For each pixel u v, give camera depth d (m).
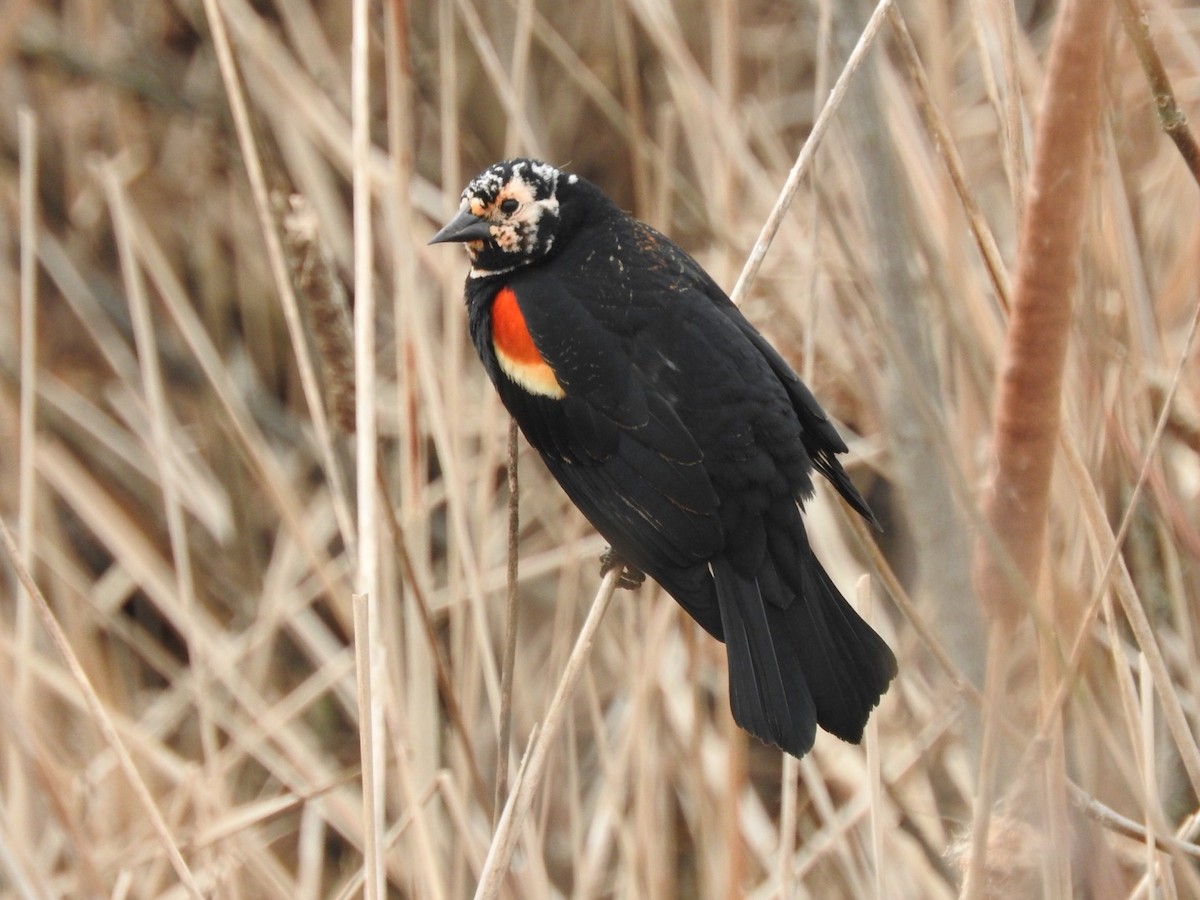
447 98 9.59
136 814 10.03
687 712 10.08
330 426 7.96
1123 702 6.61
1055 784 5.68
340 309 7.40
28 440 9.16
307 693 10.80
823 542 10.45
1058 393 5.03
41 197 13.41
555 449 7.75
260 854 9.47
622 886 9.59
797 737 6.69
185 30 13.77
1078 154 4.78
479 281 8.25
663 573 7.25
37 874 7.27
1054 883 5.53
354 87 7.81
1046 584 5.89
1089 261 6.61
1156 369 7.71
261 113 12.00
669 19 10.47
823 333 10.43
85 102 13.27
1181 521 7.17
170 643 12.62
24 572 6.62
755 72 12.88
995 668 5.38
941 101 8.09
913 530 6.58
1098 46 4.71
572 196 8.05
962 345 6.66
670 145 10.02
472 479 11.45
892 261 6.79
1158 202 9.53
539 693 10.69
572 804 8.83
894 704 10.23
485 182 8.00
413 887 8.73
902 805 9.18
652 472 7.31
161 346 12.91
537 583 11.31
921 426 6.50
